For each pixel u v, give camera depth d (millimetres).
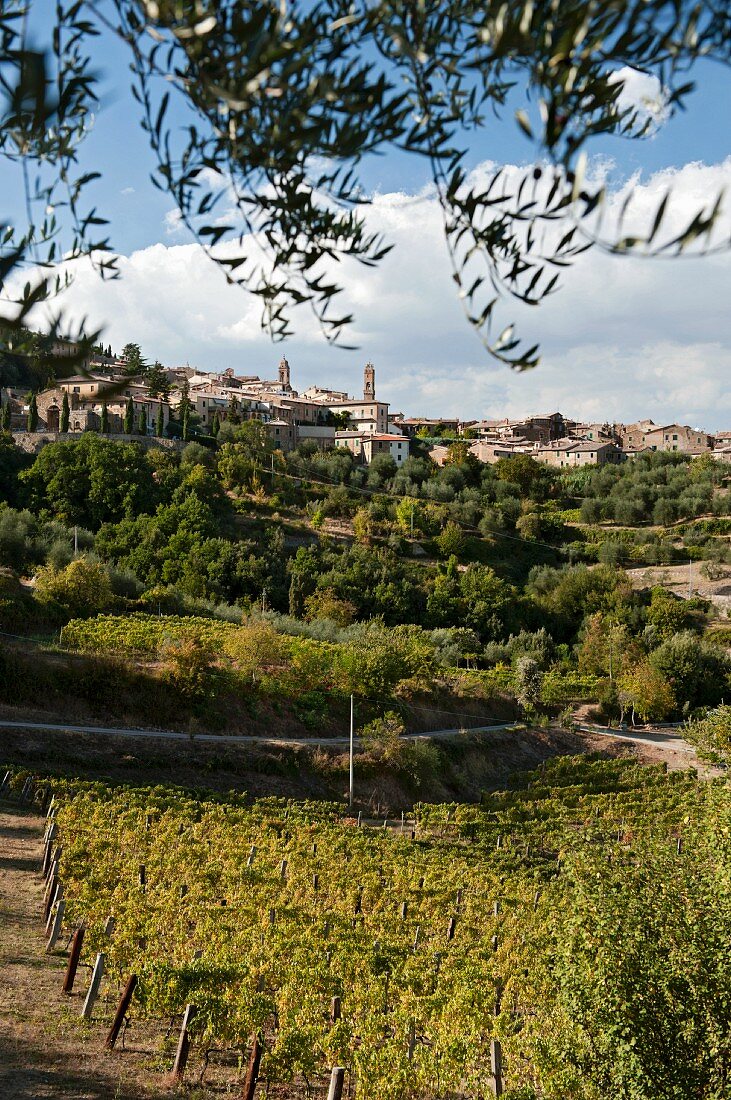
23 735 44938
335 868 34500
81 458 104688
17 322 2920
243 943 21875
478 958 24859
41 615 62562
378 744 55688
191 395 146125
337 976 19984
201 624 69188
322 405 165000
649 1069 12023
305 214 3570
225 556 90562
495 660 88250
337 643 73812
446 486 126000
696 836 15102
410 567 101938
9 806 36344
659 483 127938
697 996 12234
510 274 3109
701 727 54344
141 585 79500
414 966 22141
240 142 3037
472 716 69562
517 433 191750
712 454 151375
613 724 77688
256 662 57594
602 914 13102
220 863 31750
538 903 31422
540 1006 17609
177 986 16422
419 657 68750
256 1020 16297
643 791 57438
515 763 65000
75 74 3406
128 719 51500
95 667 52094
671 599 95812
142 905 23609
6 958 18844
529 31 2283
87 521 102062
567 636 96938
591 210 2477
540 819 52531
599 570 100688
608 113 3078
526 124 2455
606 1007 12477
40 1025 15578
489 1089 14953
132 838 32750
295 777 51156
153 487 106000
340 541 107188
